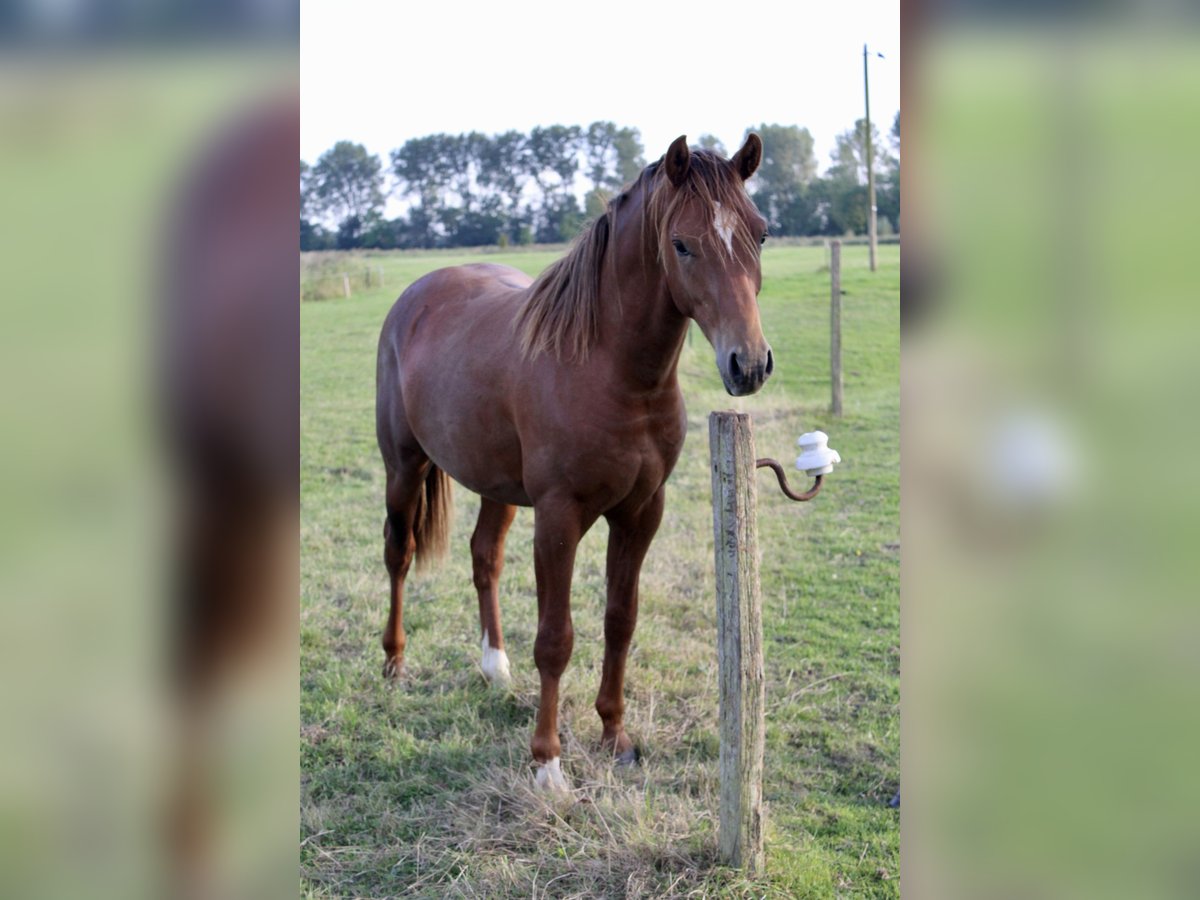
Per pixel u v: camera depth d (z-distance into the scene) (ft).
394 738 11.73
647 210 9.51
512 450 11.26
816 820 10.14
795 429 24.73
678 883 9.02
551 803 10.27
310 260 66.90
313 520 19.70
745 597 8.83
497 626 13.39
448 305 13.01
